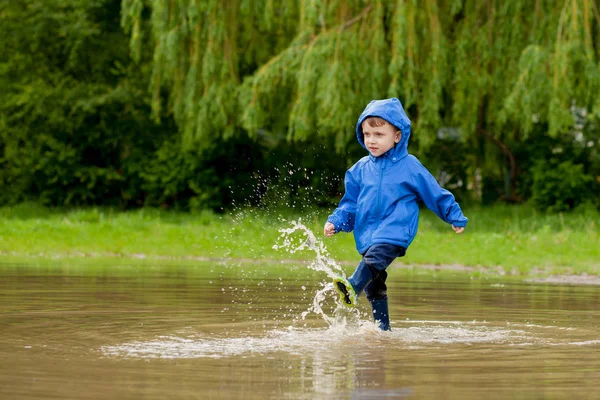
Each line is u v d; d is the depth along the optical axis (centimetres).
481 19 3578
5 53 5231
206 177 4856
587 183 4278
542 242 2716
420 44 3450
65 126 5028
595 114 3284
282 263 2289
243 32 4238
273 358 720
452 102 3841
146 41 4772
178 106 3906
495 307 1206
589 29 3247
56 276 1697
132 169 5056
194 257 2575
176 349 768
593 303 1273
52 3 4919
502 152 4581
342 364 691
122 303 1191
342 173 4578
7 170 5428
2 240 2897
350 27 3506
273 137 4634
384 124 969
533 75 3247
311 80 3403
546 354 754
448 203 966
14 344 793
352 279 923
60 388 583
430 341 839
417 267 2247
